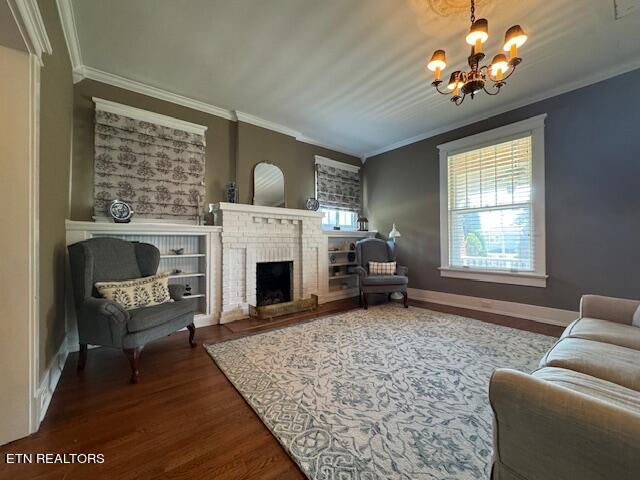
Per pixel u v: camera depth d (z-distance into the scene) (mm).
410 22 2137
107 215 2793
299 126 4117
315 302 3811
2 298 1325
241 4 1973
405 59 2590
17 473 1146
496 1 1934
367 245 4504
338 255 4977
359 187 5359
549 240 3139
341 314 3525
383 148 5047
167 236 3164
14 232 1355
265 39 2326
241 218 3430
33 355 1394
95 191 2746
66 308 2363
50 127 1787
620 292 2703
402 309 3789
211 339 2678
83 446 1293
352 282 5082
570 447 693
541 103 3205
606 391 985
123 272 2441
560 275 3062
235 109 3590
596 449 650
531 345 2445
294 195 4242
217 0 1938
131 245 2605
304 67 2707
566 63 2639
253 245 3537
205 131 3484
